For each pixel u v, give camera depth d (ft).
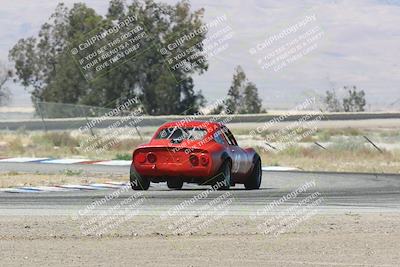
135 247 143.84
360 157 474.49
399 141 640.17
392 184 293.43
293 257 135.13
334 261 131.95
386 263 130.62
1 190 245.45
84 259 131.75
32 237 153.79
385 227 169.99
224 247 144.46
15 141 516.32
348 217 185.78
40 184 266.77
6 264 126.52
